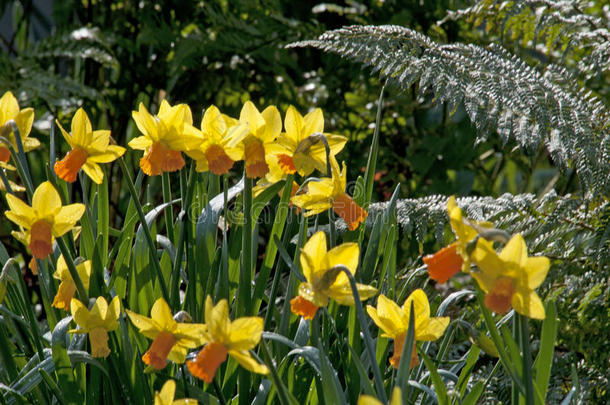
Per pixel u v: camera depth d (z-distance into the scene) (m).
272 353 1.85
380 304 1.72
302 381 1.83
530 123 2.07
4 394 1.79
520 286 1.62
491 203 2.11
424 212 2.11
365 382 1.67
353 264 1.68
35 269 1.89
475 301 2.13
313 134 1.79
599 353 2.03
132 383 1.83
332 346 1.87
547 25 2.34
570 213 2.09
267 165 1.80
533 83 2.07
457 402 1.78
